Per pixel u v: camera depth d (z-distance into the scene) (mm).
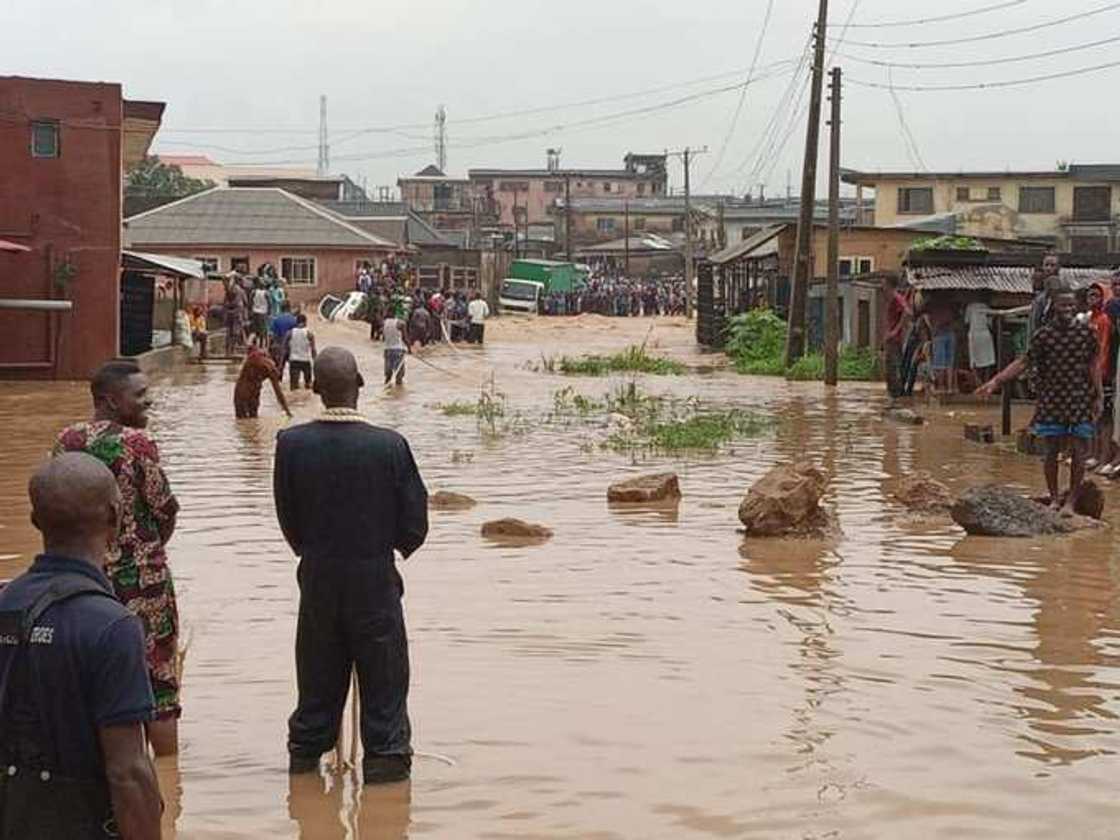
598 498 17125
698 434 23562
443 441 23422
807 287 42219
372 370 41094
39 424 25969
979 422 26812
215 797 7562
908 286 31672
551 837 6973
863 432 25031
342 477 7730
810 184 41688
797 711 8828
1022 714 8758
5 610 4625
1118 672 9625
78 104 36094
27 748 4547
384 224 86688
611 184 137000
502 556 13477
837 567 12938
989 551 13641
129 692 4535
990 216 76062
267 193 77000
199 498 17156
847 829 7016
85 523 4797
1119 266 32469
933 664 9820
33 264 36156
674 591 11992
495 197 136000
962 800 7379
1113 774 7742
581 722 8641
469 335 56875
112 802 4527
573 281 89688
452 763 7996
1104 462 19344
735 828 7035
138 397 7977
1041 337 15031
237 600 11766
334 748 8016
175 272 43312
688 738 8352
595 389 35344
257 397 26797
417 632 10672
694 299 90000
